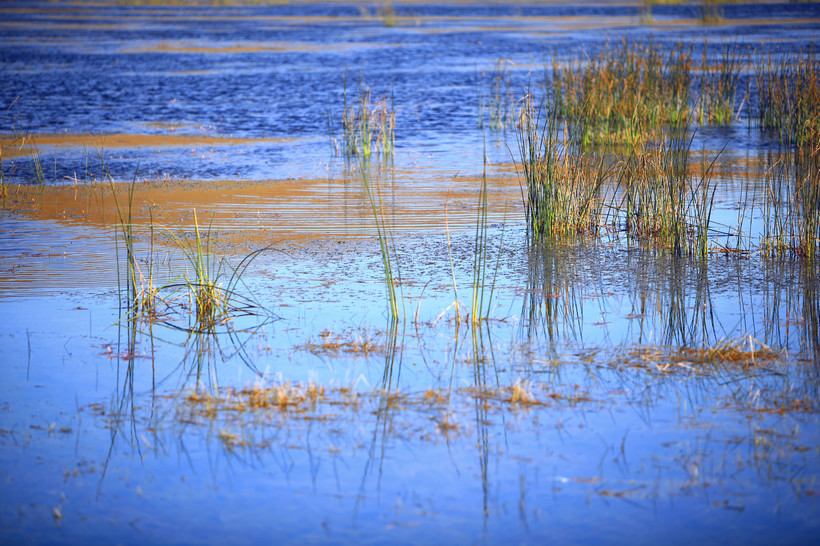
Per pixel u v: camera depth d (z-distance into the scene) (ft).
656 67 131.13
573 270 60.70
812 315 50.49
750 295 54.49
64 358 44.86
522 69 192.34
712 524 29.04
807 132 101.09
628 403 38.42
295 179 95.14
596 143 110.83
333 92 169.48
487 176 96.22
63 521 29.73
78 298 54.60
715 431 35.45
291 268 61.41
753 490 30.96
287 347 46.39
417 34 296.71
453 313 51.80
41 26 338.75
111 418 37.68
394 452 34.24
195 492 31.60
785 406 37.68
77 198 84.74
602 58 136.15
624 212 77.36
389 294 53.88
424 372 42.60
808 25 278.87
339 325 49.78
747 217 75.15
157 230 71.77
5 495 31.40
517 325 49.62
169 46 263.29
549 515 29.78
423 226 73.51
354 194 86.89
